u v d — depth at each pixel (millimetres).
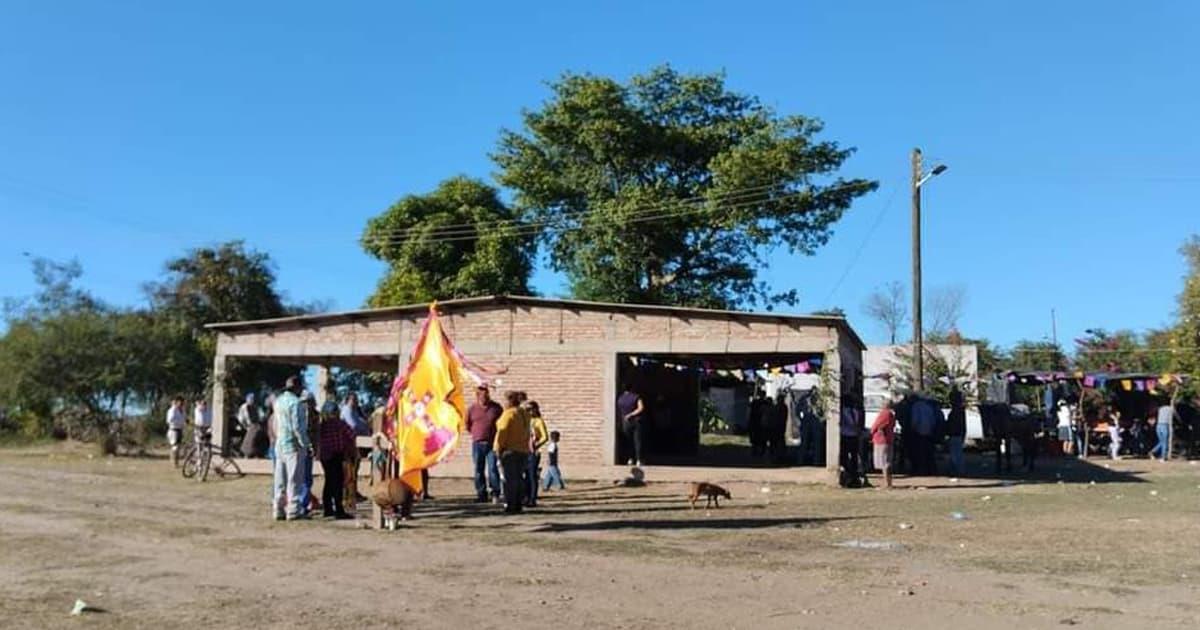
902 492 19953
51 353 34656
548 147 45188
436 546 12492
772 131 42344
